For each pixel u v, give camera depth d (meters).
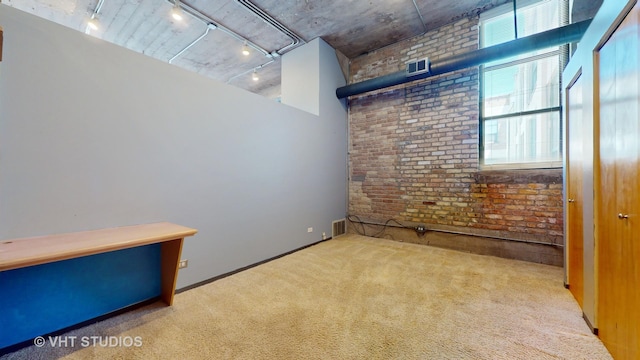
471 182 3.68
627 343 1.38
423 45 4.14
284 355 1.56
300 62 4.50
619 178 1.47
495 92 3.60
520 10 3.42
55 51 1.77
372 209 4.68
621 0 1.39
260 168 3.28
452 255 3.52
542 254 3.19
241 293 2.40
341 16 3.69
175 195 2.43
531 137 3.36
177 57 4.95
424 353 1.57
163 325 1.89
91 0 3.35
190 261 2.54
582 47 1.99
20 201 1.65
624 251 1.42
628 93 1.38
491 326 1.85
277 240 3.51
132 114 2.14
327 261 3.30
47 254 1.37
